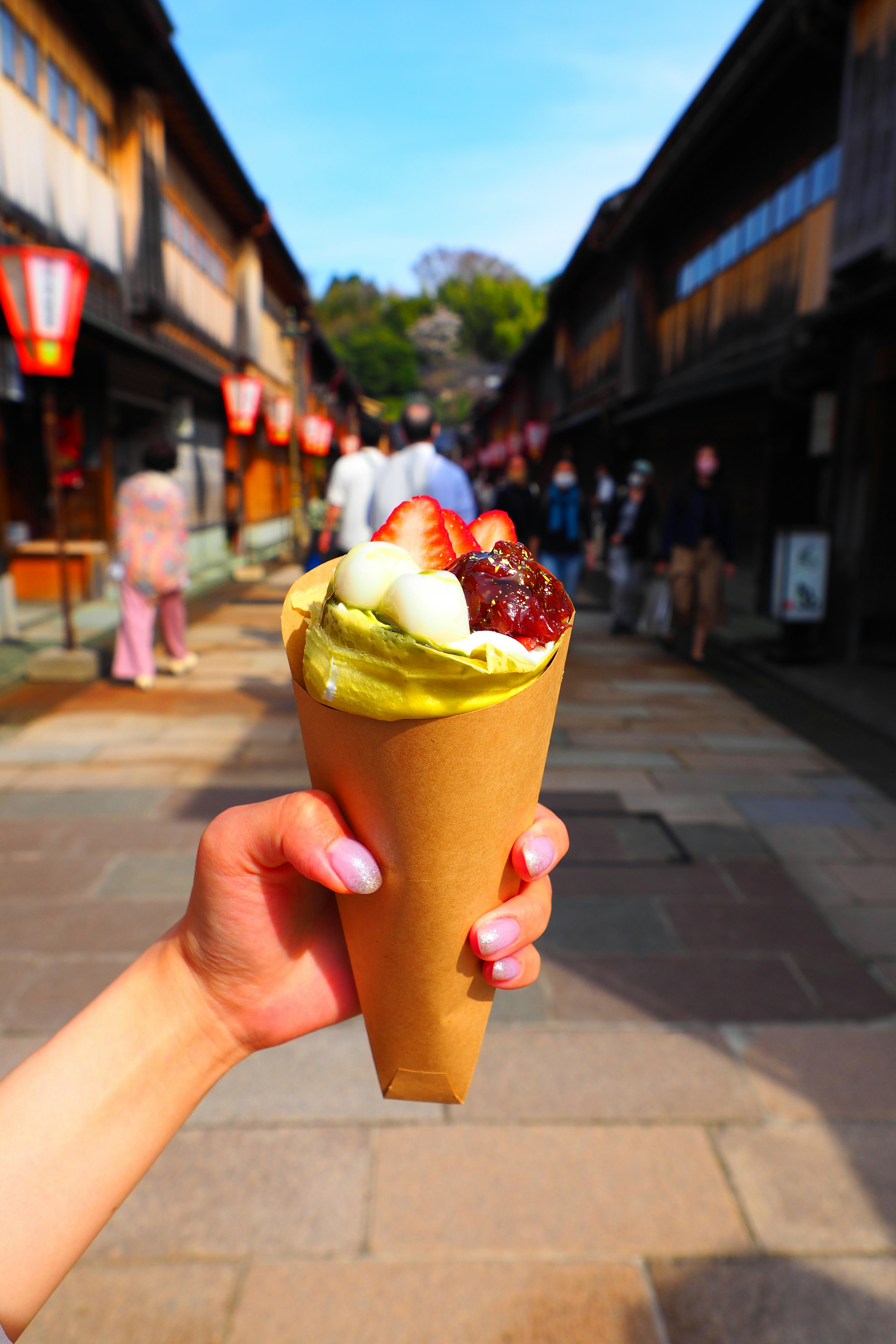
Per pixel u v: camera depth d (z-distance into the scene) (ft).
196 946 2.69
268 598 40.65
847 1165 6.95
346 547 19.71
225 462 60.59
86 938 9.91
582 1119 7.40
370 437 19.66
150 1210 6.47
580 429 72.43
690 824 13.58
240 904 2.63
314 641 2.56
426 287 326.65
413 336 287.07
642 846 12.70
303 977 2.89
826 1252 6.19
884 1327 5.65
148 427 42.42
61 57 28.45
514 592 2.55
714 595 26.23
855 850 12.71
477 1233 6.30
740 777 15.89
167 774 15.51
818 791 15.23
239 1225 6.35
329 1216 6.43
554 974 9.46
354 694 2.38
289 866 2.69
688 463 45.27
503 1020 8.68
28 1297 2.16
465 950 2.82
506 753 2.49
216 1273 5.98
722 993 9.15
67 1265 2.24
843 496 25.62
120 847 12.37
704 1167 6.91
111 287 34.01
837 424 25.90
